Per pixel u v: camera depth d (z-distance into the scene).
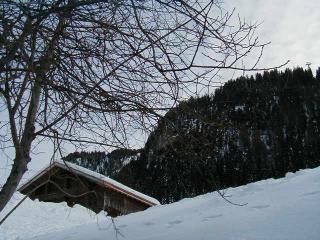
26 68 4.41
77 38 4.57
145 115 4.60
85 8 4.36
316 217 5.30
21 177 4.91
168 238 6.18
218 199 9.68
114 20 4.43
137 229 8.12
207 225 6.43
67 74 4.64
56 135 4.97
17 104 4.79
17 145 4.82
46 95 4.83
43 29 4.51
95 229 10.06
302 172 11.15
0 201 4.75
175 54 4.30
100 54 4.58
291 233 4.89
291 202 6.75
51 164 5.11
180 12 4.22
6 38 4.16
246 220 6.06
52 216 19.25
